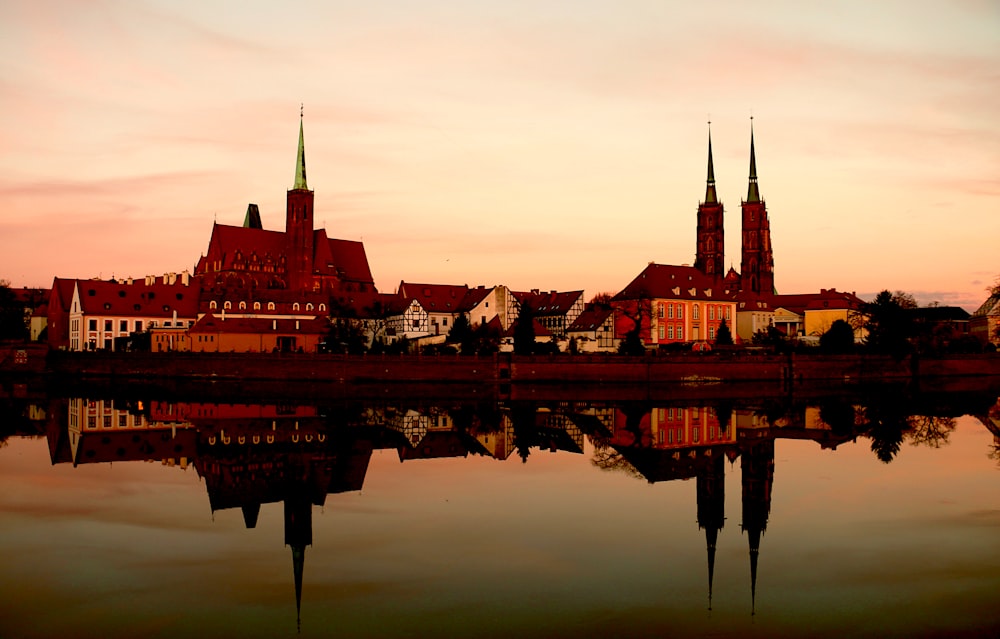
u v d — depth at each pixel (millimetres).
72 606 37844
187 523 51469
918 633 34969
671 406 119812
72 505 56219
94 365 166750
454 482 63656
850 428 95312
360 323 188375
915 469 68750
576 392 140500
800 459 73750
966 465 70750
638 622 35938
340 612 37094
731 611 37125
